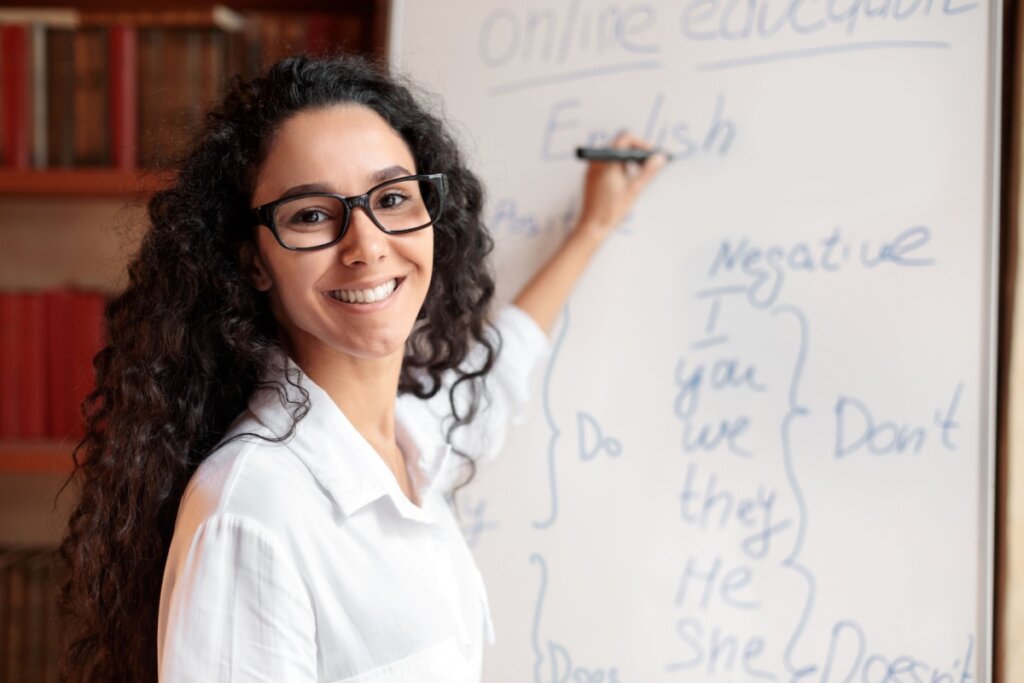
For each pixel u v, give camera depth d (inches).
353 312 30.4
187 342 32.2
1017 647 39.4
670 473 42.3
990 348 38.9
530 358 42.0
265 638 27.6
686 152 42.4
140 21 55.7
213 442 33.5
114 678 34.5
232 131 31.1
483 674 43.5
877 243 40.3
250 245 31.8
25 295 58.0
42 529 66.0
